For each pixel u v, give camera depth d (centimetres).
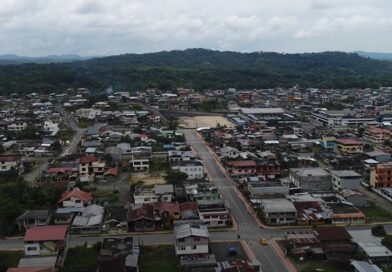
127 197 9931
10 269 5972
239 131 17500
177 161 12238
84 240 7650
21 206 8894
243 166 11356
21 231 8025
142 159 12256
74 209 8775
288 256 7012
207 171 12112
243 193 10088
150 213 8356
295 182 10606
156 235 7869
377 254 6762
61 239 6962
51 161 13200
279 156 13212
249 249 7294
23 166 12456
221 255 7075
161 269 6581
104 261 6391
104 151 13400
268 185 9862
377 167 10569
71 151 14525
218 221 8244
